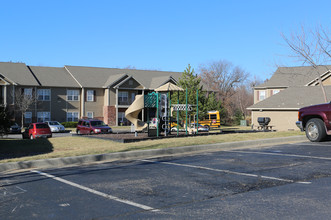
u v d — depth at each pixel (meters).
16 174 9.08
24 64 46.81
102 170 9.15
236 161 9.98
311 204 5.54
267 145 14.36
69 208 5.64
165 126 18.92
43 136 26.78
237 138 15.99
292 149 12.33
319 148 12.23
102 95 48.75
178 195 6.31
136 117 21.09
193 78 33.31
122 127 44.53
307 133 14.70
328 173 7.88
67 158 10.81
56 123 39.19
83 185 7.32
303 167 8.70
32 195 6.56
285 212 5.16
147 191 6.67
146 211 5.38
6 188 7.25
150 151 12.24
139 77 52.97
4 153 14.41
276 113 34.44
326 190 6.39
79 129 30.47
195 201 5.89
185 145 13.62
